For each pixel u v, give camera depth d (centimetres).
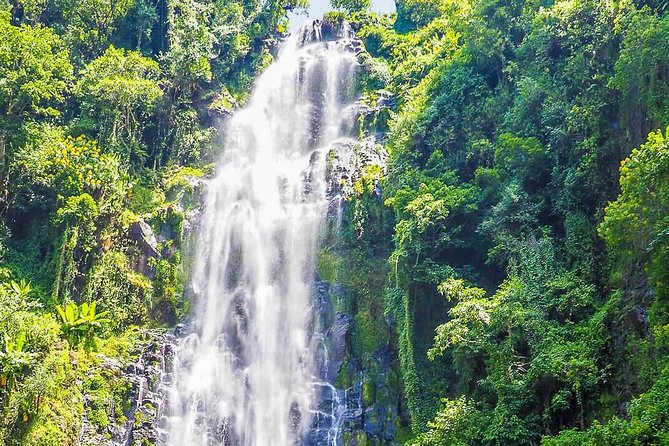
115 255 3186
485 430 1925
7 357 2273
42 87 3231
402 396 2742
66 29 4175
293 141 4262
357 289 3150
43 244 3075
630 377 1798
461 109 3050
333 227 3375
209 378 3105
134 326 3088
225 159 4050
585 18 2683
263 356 3197
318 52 4750
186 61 4088
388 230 3219
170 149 3966
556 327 2006
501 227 2416
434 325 2541
